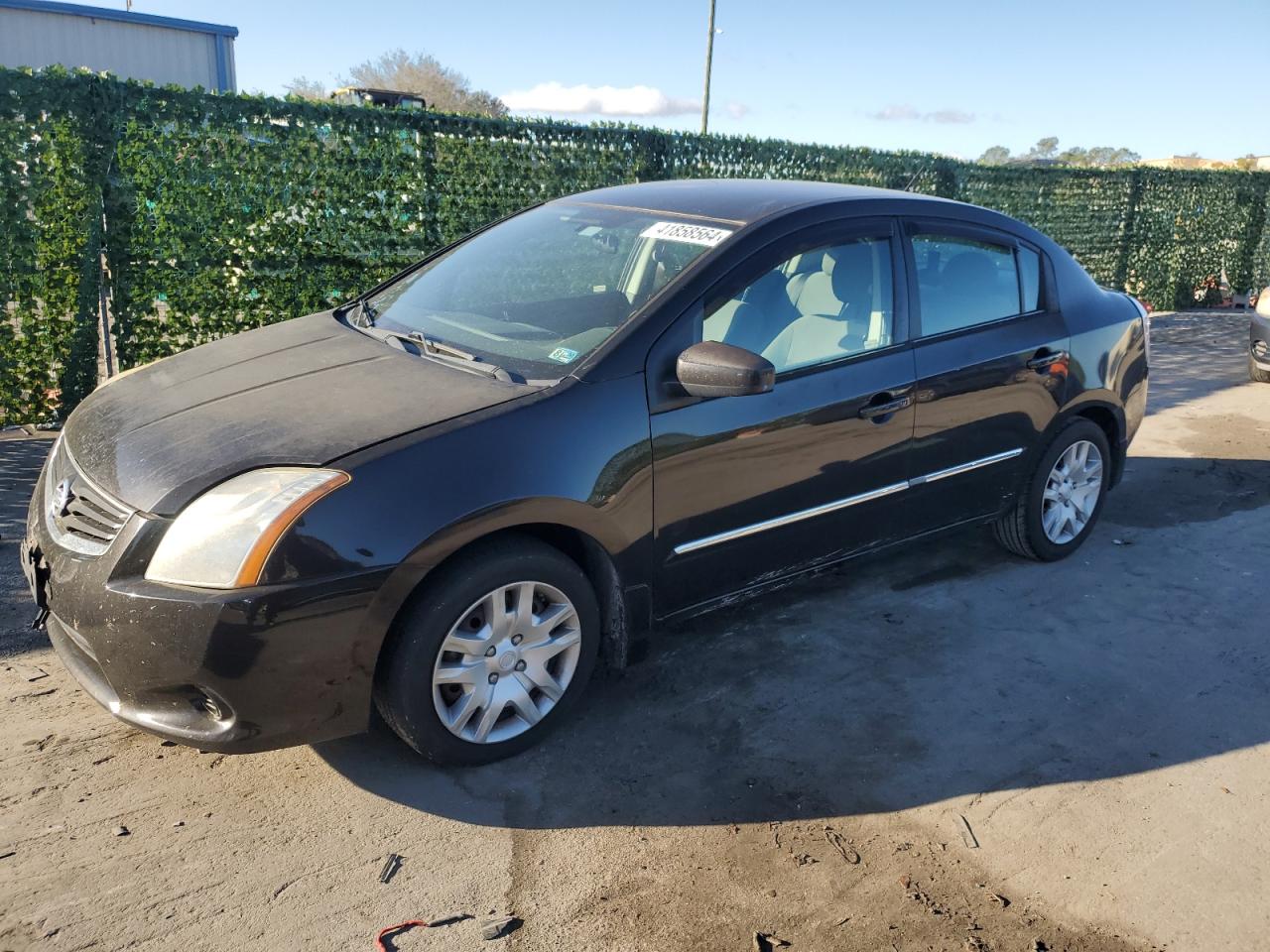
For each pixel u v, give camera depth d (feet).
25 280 19.03
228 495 8.61
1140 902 8.59
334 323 12.83
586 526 9.91
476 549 9.45
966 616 13.96
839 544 12.59
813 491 11.90
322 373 10.77
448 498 9.00
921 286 13.14
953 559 15.96
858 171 35.22
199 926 7.83
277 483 8.64
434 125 23.57
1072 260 15.66
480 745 9.86
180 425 9.76
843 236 12.42
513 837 9.07
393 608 8.86
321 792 9.55
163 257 20.54
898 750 10.68
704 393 10.13
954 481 13.67
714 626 13.35
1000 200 40.57
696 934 8.01
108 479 9.22
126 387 11.28
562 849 8.94
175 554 8.46
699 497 10.84
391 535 8.73
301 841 8.87
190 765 9.85
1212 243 49.75
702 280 11.04
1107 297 16.10
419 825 9.16
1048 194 42.24
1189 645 13.35
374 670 9.02
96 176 19.24
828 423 11.78
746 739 10.75
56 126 18.66
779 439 11.34
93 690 9.07
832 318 12.09
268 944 7.70
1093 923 8.33
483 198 25.14
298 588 8.40
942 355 13.08
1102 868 9.00
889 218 13.00
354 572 8.61
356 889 8.33
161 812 9.14
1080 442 15.60
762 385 9.87
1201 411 26.94
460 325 11.76
